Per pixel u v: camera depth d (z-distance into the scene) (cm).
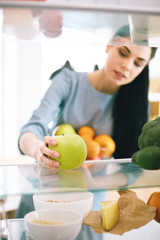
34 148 115
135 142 148
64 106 150
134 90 144
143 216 59
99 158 140
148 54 115
